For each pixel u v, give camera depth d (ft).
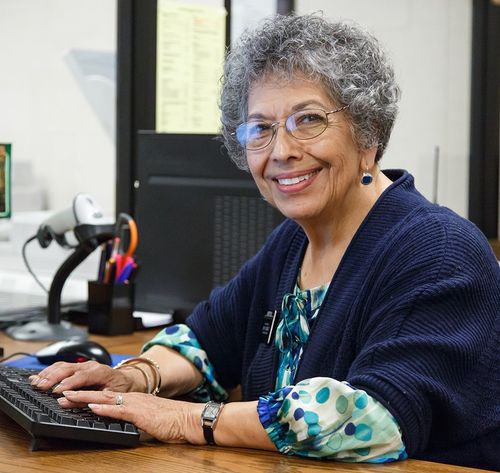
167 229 7.42
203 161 7.23
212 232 7.22
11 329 6.88
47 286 8.00
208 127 9.66
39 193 9.57
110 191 9.75
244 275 5.16
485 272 4.06
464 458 4.03
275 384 4.64
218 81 4.73
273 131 4.24
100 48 9.67
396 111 4.45
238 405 3.94
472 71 12.71
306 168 4.22
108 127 9.66
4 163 6.68
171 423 3.95
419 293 3.91
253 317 4.94
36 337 6.68
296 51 4.15
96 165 9.73
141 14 8.95
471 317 3.94
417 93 12.37
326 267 4.56
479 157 12.70
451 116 12.62
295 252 4.85
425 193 12.50
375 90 4.25
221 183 7.17
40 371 4.88
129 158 8.94
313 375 4.31
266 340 4.78
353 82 4.18
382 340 3.92
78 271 8.34
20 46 9.65
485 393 3.97
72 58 9.68
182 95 9.38
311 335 4.40
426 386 3.71
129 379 4.70
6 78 9.55
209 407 3.97
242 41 4.39
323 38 4.20
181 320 7.39
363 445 3.65
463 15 12.55
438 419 3.89
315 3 11.32
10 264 8.29
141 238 7.55
